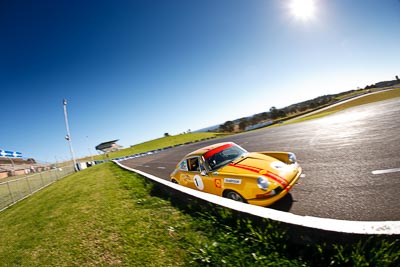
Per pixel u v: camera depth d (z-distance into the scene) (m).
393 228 1.84
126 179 9.20
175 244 3.01
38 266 3.41
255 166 4.39
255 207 2.90
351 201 3.56
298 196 4.29
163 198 5.36
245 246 2.51
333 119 19.08
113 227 4.12
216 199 3.56
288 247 2.27
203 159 5.05
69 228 4.73
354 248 1.86
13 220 7.16
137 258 2.88
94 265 2.99
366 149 6.68
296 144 10.62
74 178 16.23
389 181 3.98
